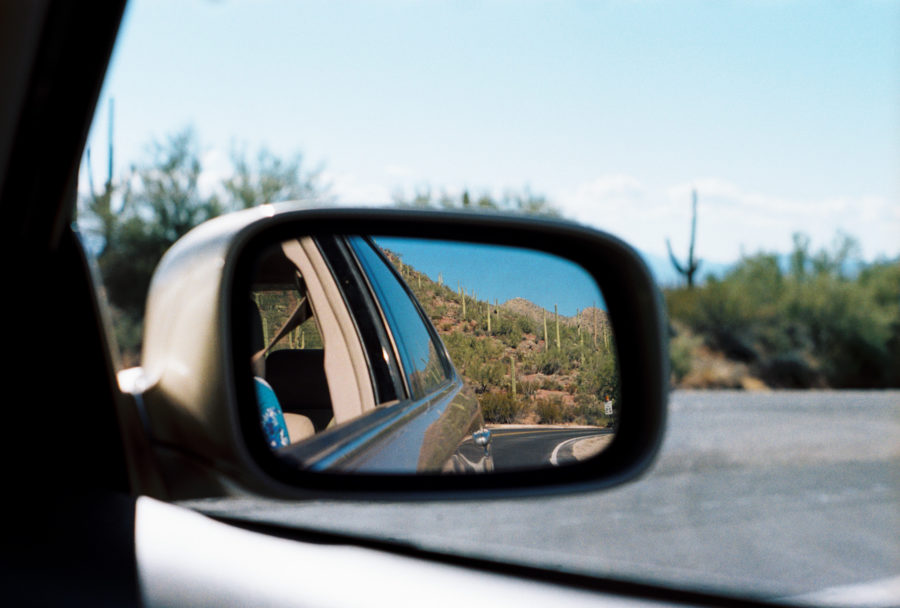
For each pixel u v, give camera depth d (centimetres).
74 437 114
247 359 113
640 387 163
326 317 180
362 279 198
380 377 188
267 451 114
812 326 3609
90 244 121
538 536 762
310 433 175
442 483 129
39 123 101
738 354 3650
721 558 730
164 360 114
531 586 174
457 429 200
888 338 3591
